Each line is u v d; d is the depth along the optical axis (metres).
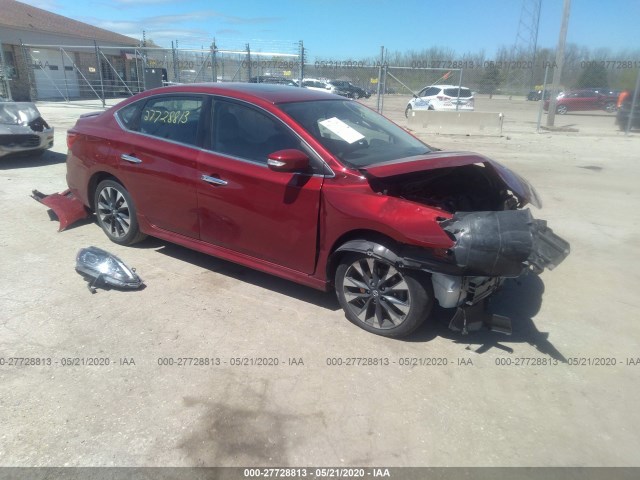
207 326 3.62
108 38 32.72
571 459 2.51
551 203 7.50
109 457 2.43
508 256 2.96
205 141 4.09
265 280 4.41
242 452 2.49
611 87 27.47
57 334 3.45
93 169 4.91
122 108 4.80
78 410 2.74
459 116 16.70
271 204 3.71
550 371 3.23
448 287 3.17
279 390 2.96
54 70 27.83
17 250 4.90
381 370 3.18
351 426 2.69
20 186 7.42
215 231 4.13
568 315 4.00
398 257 3.26
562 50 18.19
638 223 6.56
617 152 13.04
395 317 3.46
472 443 2.60
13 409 2.73
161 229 4.59
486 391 3.01
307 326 3.67
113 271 4.11
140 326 3.59
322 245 3.58
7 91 23.30
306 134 3.63
